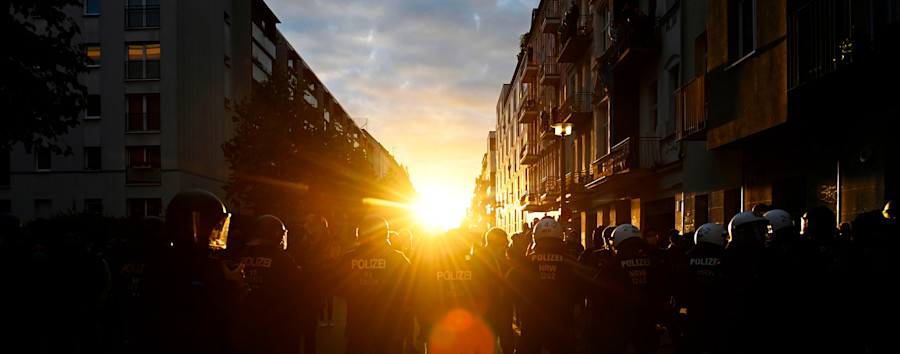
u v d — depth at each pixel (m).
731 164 12.72
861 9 7.83
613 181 19.33
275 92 25.77
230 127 38.06
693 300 6.69
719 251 6.65
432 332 8.10
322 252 9.21
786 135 10.39
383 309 6.73
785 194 11.04
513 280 6.65
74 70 13.77
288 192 25.02
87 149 31.36
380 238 6.84
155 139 31.00
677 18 15.71
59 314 7.48
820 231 5.87
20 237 6.82
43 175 31.16
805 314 5.55
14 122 12.68
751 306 5.68
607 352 6.29
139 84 31.14
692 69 14.62
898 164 8.16
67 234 7.88
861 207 8.68
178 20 31.25
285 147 25.03
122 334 8.99
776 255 5.71
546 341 6.51
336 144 26.77
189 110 32.34
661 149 16.89
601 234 11.27
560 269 6.54
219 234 4.03
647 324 6.29
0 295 6.56
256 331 6.23
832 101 8.70
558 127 21.19
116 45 31.25
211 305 3.87
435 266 7.61
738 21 11.16
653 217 18.59
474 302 7.63
